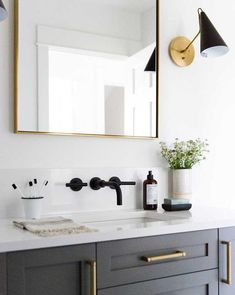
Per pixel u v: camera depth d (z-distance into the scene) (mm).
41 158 1795
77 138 1890
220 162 2383
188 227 1509
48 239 1203
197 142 2236
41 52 1789
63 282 1244
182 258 1498
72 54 1869
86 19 1911
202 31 2039
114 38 1990
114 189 1938
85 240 1267
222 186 2387
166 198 2041
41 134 1782
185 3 2270
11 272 1150
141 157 2084
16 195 1699
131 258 1376
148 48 2100
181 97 2236
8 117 1726
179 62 2209
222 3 2432
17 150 1740
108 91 1967
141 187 2037
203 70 2330
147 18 2096
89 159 1922
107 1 1975
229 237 1639
